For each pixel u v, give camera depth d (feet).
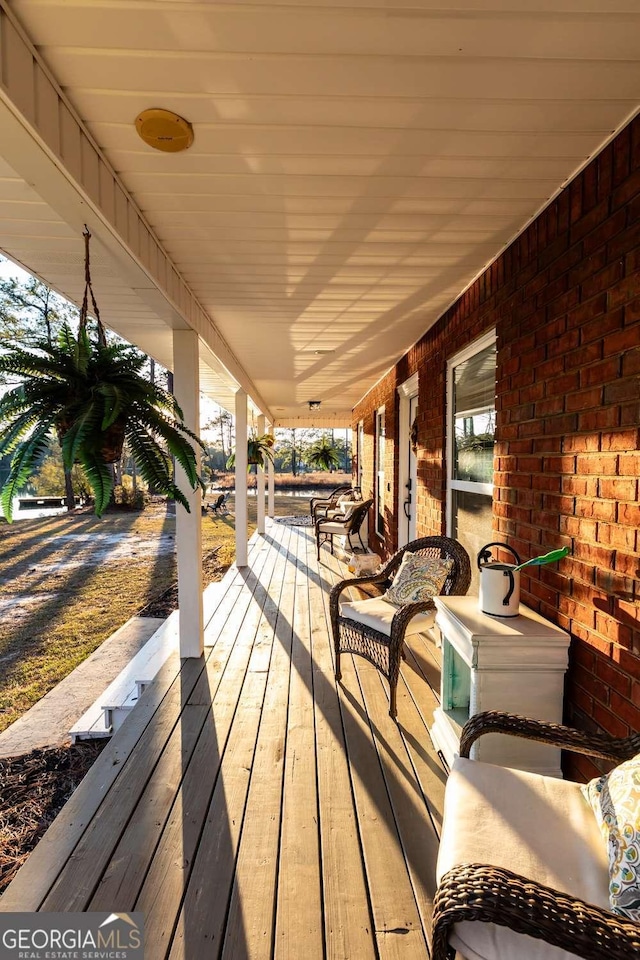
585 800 4.08
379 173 5.70
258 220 6.80
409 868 4.90
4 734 8.45
